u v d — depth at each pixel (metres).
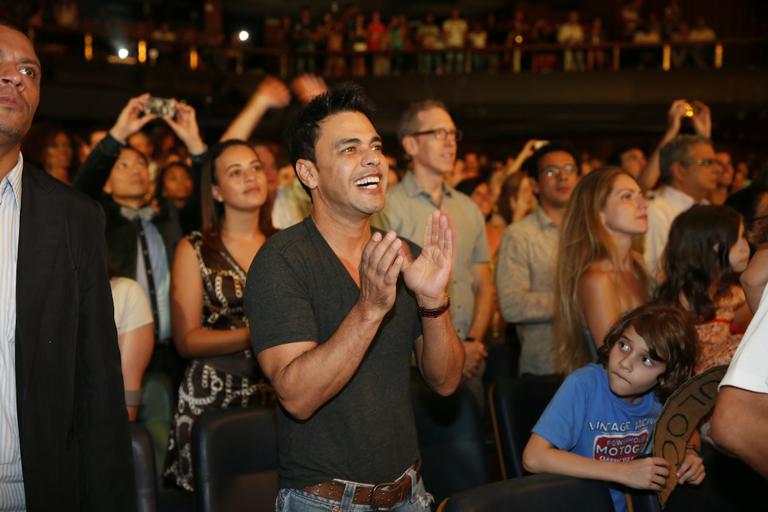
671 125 4.04
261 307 1.66
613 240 2.67
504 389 2.41
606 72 13.27
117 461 1.64
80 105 11.85
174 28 15.60
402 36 13.86
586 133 13.69
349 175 1.69
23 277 1.56
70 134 4.39
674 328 2.05
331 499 1.66
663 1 15.71
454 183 6.33
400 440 1.72
